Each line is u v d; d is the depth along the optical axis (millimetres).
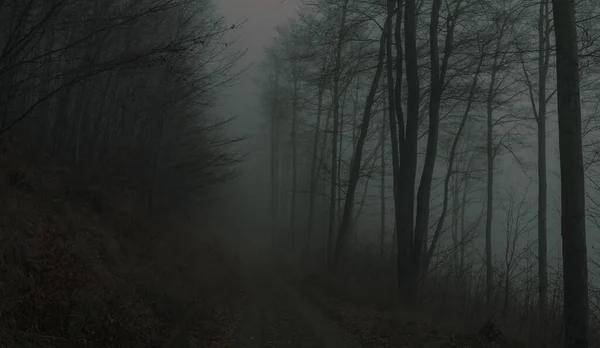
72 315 5574
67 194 11188
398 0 12898
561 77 6359
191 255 15281
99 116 15547
